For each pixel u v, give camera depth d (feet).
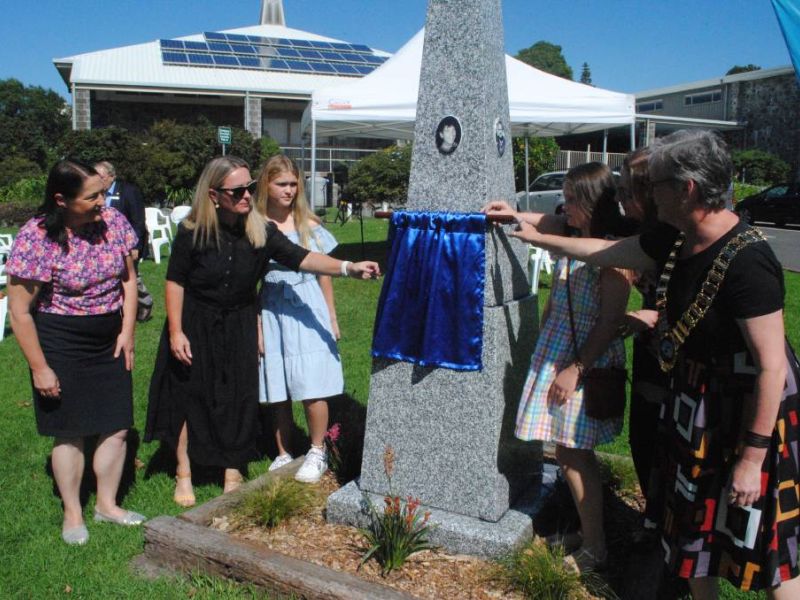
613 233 8.96
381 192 55.98
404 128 37.88
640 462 9.83
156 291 30.40
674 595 8.95
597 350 8.64
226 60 87.20
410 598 8.20
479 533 9.34
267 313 12.05
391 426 10.14
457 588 8.77
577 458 9.21
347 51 97.60
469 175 9.45
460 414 9.63
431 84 9.59
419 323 9.74
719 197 6.48
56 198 9.78
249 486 11.37
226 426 11.57
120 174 68.59
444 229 9.49
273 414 14.38
